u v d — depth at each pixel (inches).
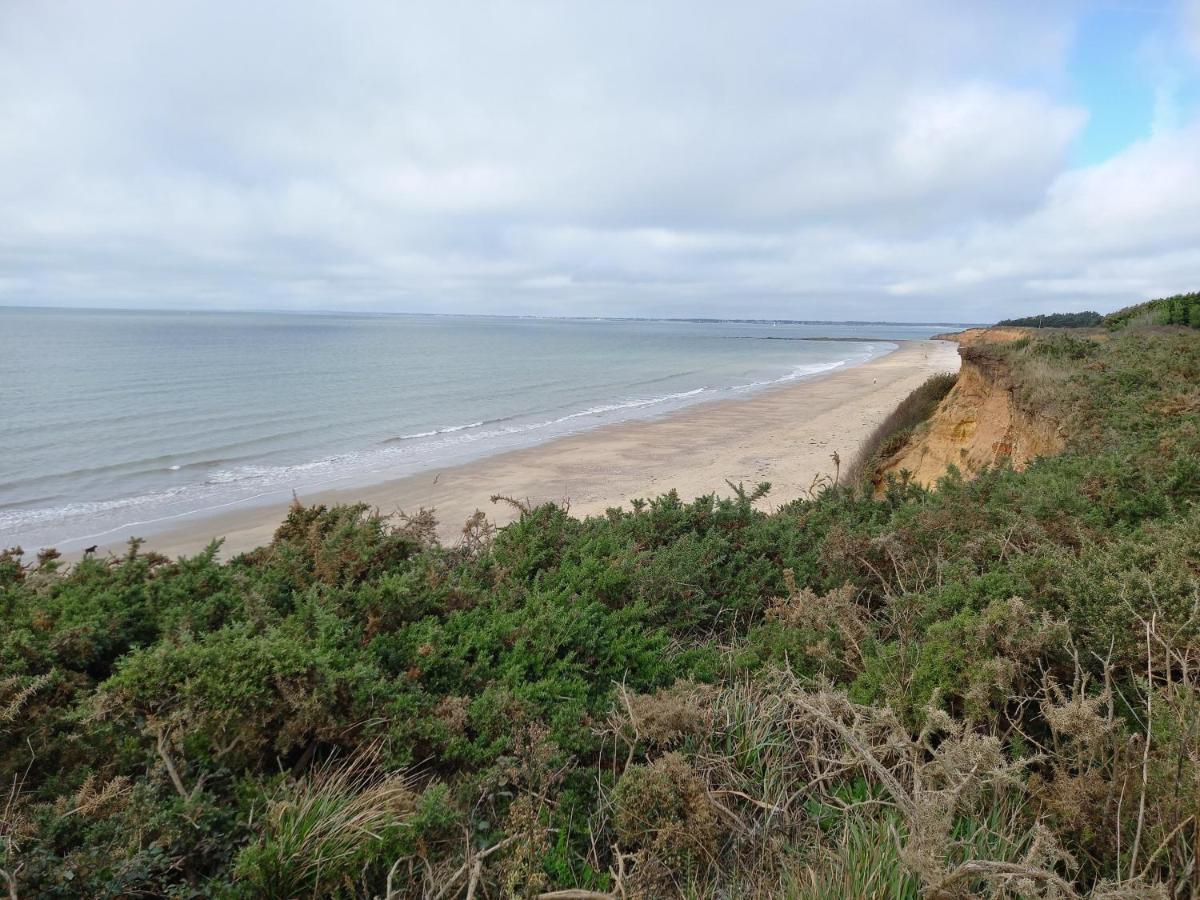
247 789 92.1
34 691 101.5
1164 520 168.9
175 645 117.7
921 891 79.0
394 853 86.7
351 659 122.3
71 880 74.2
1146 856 82.4
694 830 91.1
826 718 100.3
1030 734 112.0
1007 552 165.9
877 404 1123.9
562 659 135.8
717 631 173.5
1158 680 111.0
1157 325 638.5
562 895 81.2
